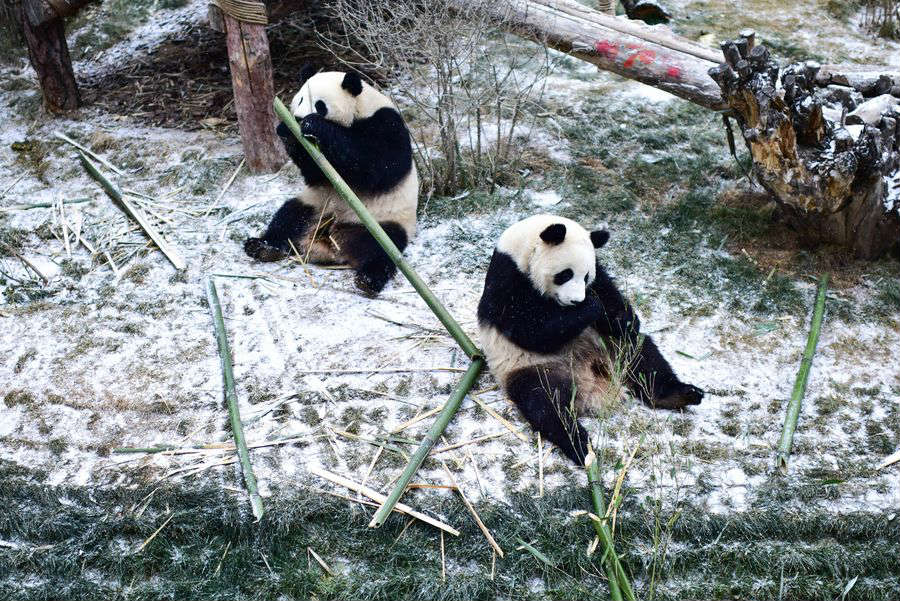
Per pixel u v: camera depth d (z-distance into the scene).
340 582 3.68
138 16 8.70
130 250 5.66
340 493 3.97
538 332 4.17
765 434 4.23
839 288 5.16
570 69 7.53
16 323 5.10
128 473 4.13
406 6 5.87
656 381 4.31
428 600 3.60
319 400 4.46
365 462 4.11
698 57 5.94
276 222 5.57
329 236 5.43
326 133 5.04
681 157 6.43
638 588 3.66
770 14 8.43
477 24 5.98
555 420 4.07
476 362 4.48
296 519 3.88
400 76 7.27
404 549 3.79
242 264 5.50
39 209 6.13
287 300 5.17
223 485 4.04
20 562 3.83
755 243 5.54
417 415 4.35
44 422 4.43
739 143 6.57
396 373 4.61
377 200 5.34
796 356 4.69
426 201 5.99
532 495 3.94
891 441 4.17
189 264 5.49
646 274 5.31
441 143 6.52
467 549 3.78
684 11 8.47
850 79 5.83
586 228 5.72
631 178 6.22
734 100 5.05
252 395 4.50
